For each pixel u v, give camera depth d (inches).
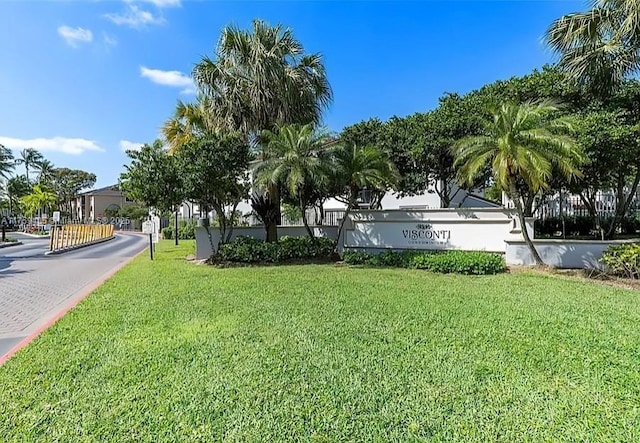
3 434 109.3
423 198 911.0
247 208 969.5
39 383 142.4
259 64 509.0
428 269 436.5
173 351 173.5
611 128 417.7
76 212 2901.1
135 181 490.0
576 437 105.3
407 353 168.2
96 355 170.4
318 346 178.1
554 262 438.3
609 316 229.3
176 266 490.9
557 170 440.5
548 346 176.1
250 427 112.0
